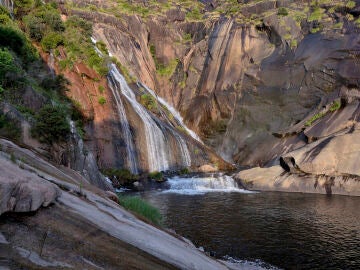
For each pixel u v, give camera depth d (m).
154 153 37.66
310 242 18.05
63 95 30.86
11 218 6.52
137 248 7.73
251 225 21.00
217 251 16.58
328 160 32.34
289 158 34.12
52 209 7.50
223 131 48.25
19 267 5.61
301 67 46.00
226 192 31.86
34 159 12.19
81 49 37.97
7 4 32.78
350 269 14.90
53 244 6.52
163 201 27.52
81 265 6.34
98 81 37.22
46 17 36.84
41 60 32.19
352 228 20.44
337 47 44.06
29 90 19.81
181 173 37.22
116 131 35.12
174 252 8.63
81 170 19.19
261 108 46.88
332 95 41.69
